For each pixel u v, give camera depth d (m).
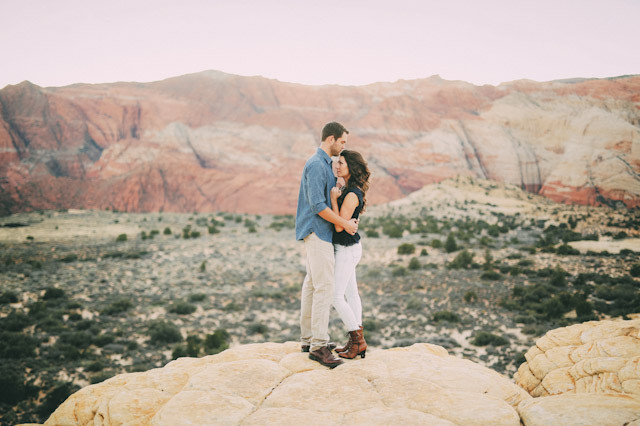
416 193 163.62
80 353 22.78
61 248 65.62
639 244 57.66
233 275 46.47
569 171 196.75
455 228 87.69
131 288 40.44
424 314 29.30
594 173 189.75
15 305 33.78
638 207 165.00
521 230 90.69
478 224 94.81
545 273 40.50
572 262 47.25
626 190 177.62
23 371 20.20
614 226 97.00
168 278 45.00
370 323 26.59
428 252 55.34
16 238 76.62
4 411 16.95
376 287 38.34
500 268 42.75
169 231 81.75
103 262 54.38
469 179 179.38
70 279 43.81
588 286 35.28
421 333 25.20
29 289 38.59
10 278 43.53
